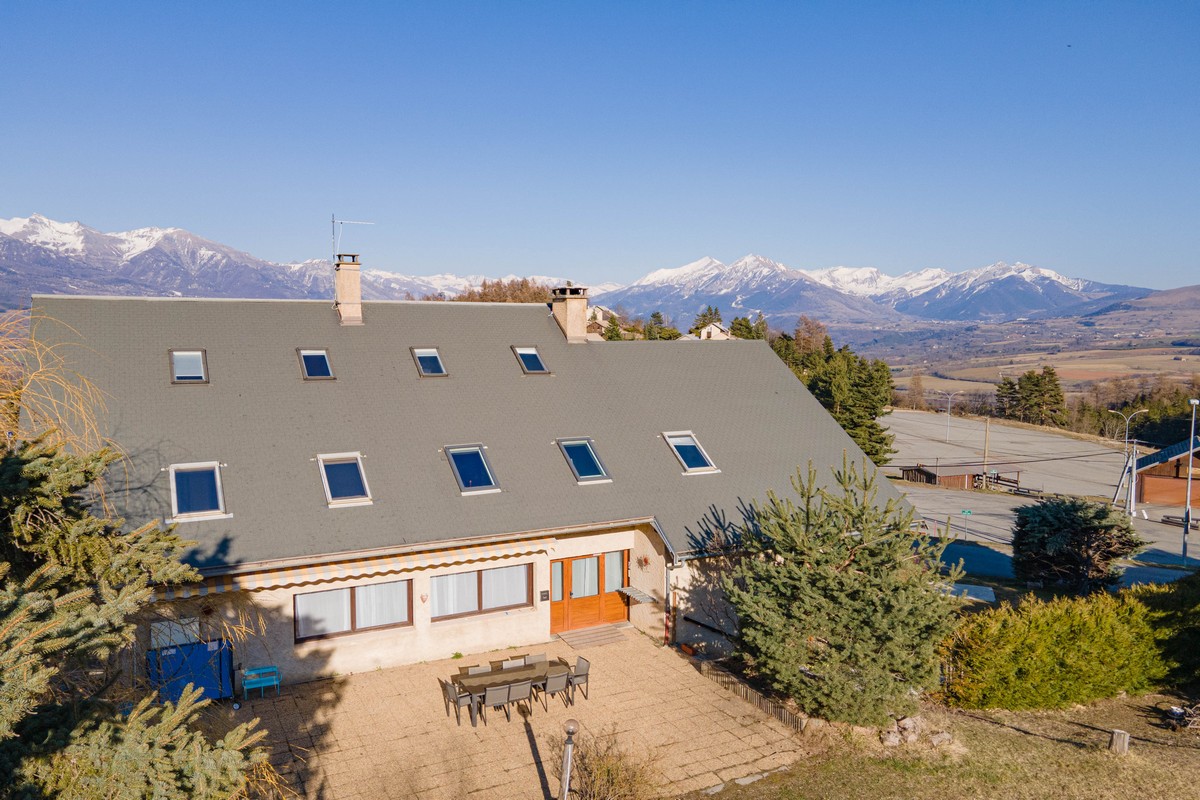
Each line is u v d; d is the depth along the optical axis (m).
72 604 6.92
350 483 17.75
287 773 13.30
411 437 19.55
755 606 15.09
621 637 20.14
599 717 15.76
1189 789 13.13
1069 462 75.00
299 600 16.94
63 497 7.76
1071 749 14.69
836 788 13.18
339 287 22.70
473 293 100.75
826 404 81.12
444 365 22.55
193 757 6.82
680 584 19.58
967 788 13.19
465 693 15.20
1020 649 16.58
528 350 24.50
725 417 24.53
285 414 18.94
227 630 14.47
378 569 16.73
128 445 16.69
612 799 12.15
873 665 14.21
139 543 7.95
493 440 20.34
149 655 13.31
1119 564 37.34
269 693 16.22
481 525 17.75
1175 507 57.47
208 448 17.34
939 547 15.31
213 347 20.20
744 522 20.39
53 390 15.40
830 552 14.94
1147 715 16.78
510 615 19.19
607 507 19.52
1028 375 113.25
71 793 6.10
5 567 6.26
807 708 15.07
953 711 16.73
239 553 15.27
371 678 17.19
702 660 18.61
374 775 13.31
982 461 74.69
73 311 19.75
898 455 77.50
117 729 6.68
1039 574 29.34
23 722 6.65
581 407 22.72
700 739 14.89
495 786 13.05
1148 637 17.50
